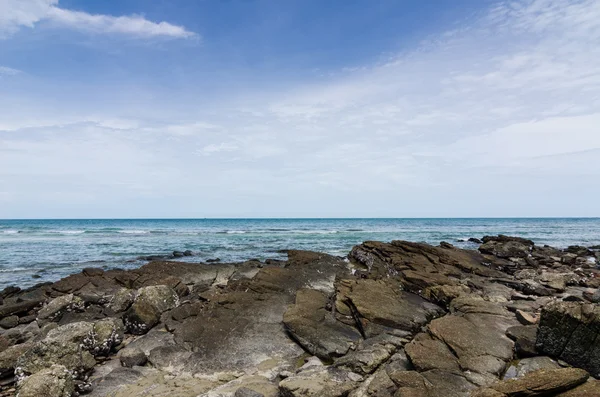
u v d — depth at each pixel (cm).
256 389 837
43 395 769
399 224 11256
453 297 1415
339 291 1463
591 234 6500
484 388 708
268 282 1641
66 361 927
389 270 1986
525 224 11231
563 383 669
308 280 1748
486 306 1275
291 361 1033
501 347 962
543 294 1669
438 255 2320
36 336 1245
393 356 995
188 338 1154
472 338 997
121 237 5425
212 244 4397
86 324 1098
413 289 1648
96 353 1065
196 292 1770
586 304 886
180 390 845
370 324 1190
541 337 927
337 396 763
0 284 2202
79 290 1767
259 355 1059
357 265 2300
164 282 1747
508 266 2386
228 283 1794
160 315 1332
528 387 674
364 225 10412
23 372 905
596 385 675
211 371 969
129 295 1523
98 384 897
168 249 3888
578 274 2167
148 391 845
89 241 4728
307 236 5622
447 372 844
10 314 1493
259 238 5259
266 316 1316
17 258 3180
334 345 1071
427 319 1287
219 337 1157
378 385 801
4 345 1163
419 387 758
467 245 4272
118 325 1200
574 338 870
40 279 2344
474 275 2052
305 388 775
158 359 1030
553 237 5844
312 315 1257
